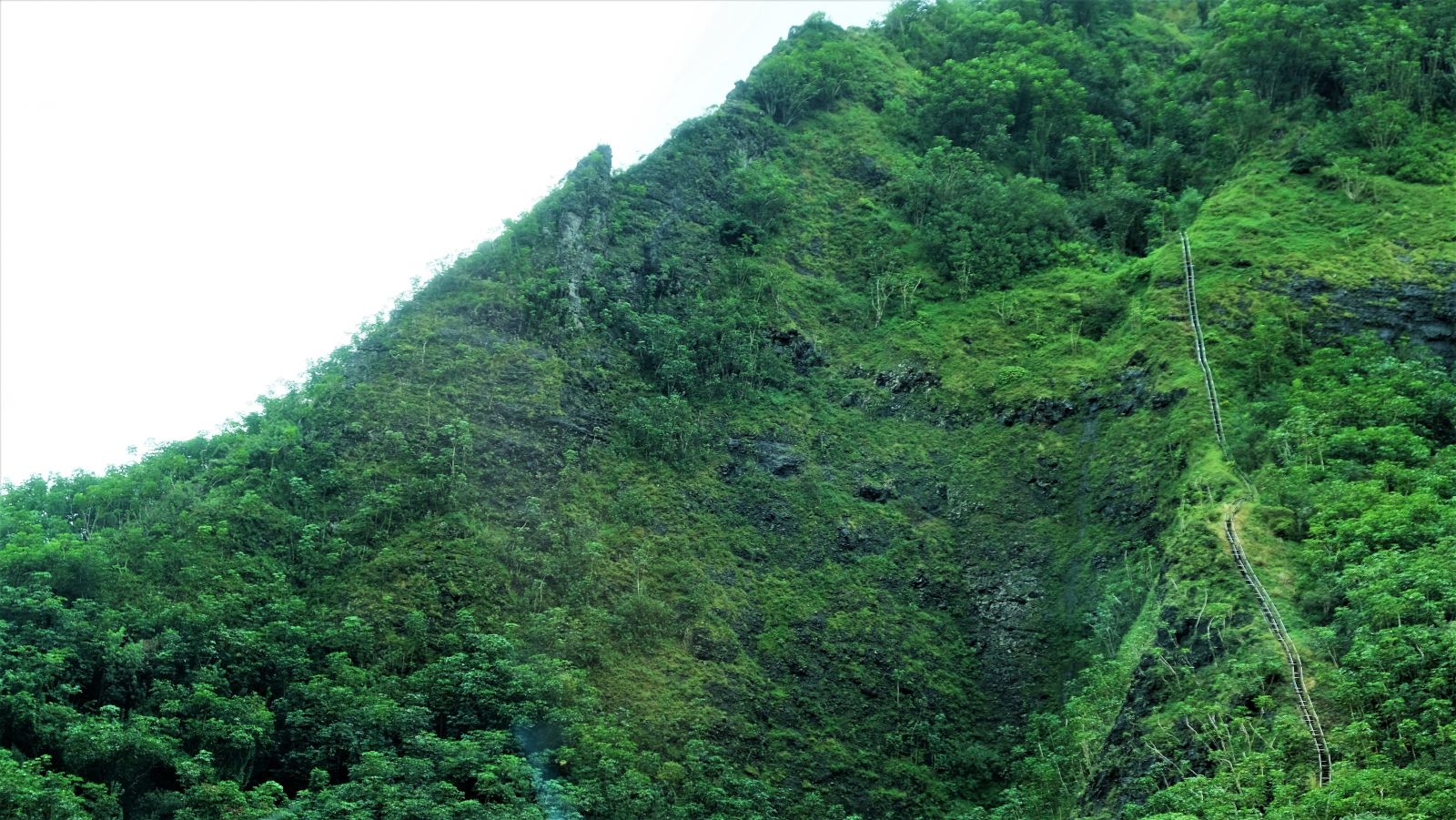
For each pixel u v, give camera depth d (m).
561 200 89.44
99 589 62.66
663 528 74.50
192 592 63.78
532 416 76.88
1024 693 71.00
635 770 59.66
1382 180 90.50
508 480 73.25
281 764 58.22
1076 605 72.69
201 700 57.44
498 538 69.69
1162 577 66.00
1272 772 50.12
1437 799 44.12
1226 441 72.00
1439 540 57.72
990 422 84.44
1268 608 58.81
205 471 72.25
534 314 82.38
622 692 64.56
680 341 85.75
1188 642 60.22
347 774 58.22
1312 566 60.31
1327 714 52.50
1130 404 79.94
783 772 65.00
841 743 67.50
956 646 74.06
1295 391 73.88
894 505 80.88
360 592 65.62
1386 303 81.31
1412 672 51.00
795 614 72.88
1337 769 48.94
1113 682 63.22
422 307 81.38
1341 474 65.94
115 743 53.91
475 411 76.00
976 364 88.06
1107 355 84.38
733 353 85.75
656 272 90.62
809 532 77.88
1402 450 67.06
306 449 72.81
